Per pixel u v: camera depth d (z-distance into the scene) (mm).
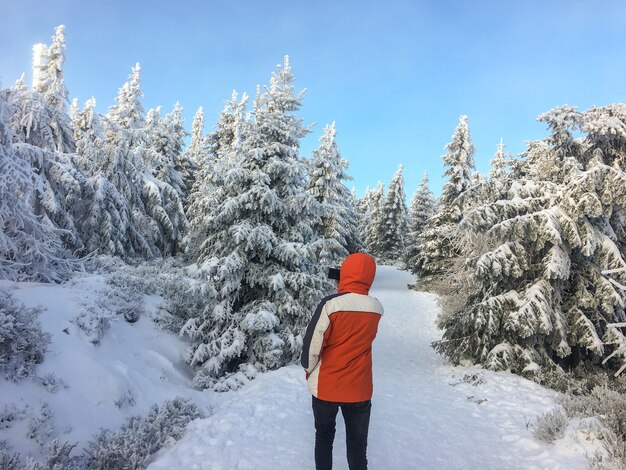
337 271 3791
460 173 29422
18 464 3785
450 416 6629
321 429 3389
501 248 10250
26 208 9070
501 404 7289
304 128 11891
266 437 5039
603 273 9461
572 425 5180
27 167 9039
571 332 9781
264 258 10852
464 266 11617
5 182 8289
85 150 20531
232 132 33188
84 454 4527
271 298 10789
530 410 6695
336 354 3316
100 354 7301
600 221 10180
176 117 33312
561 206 9859
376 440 5180
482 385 8703
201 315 10836
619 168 9773
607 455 4285
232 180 10602
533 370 9211
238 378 9188
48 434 4516
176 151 32469
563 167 10219
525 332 9336
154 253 24094
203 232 11758
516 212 10492
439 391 8500
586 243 9531
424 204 41688
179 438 5078
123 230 19641
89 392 5664
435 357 14109
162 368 8812
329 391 3271
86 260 13375
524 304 9641
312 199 11148
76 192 16688
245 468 4160
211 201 11422
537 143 11000
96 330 8008
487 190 11820
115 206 19875
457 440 5473
